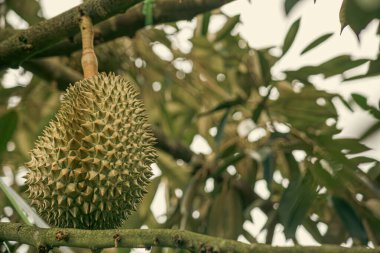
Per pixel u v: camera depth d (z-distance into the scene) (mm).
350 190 1647
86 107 1300
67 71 1869
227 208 1927
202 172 1918
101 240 1103
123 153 1271
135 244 1072
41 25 1419
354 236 1546
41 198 1284
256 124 1770
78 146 1269
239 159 1756
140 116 1343
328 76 1771
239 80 1932
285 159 1815
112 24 1539
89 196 1255
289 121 1826
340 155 1645
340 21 1138
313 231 1819
